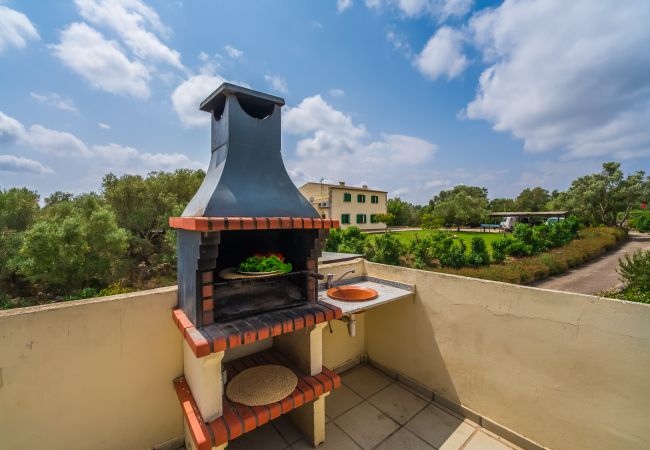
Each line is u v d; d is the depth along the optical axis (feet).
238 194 8.12
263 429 10.93
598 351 8.02
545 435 9.16
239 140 8.72
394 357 14.35
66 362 7.79
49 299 33.27
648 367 7.19
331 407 12.22
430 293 12.64
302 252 9.95
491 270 36.27
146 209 51.55
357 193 102.73
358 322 15.65
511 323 9.91
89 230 36.22
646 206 105.19
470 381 11.22
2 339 6.96
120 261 39.17
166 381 9.46
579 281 36.94
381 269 15.34
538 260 42.83
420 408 12.09
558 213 111.65
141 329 8.93
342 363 15.01
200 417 7.70
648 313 7.18
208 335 7.10
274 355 11.50
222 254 10.57
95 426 8.30
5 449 7.10
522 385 9.68
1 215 41.14
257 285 10.13
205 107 9.79
